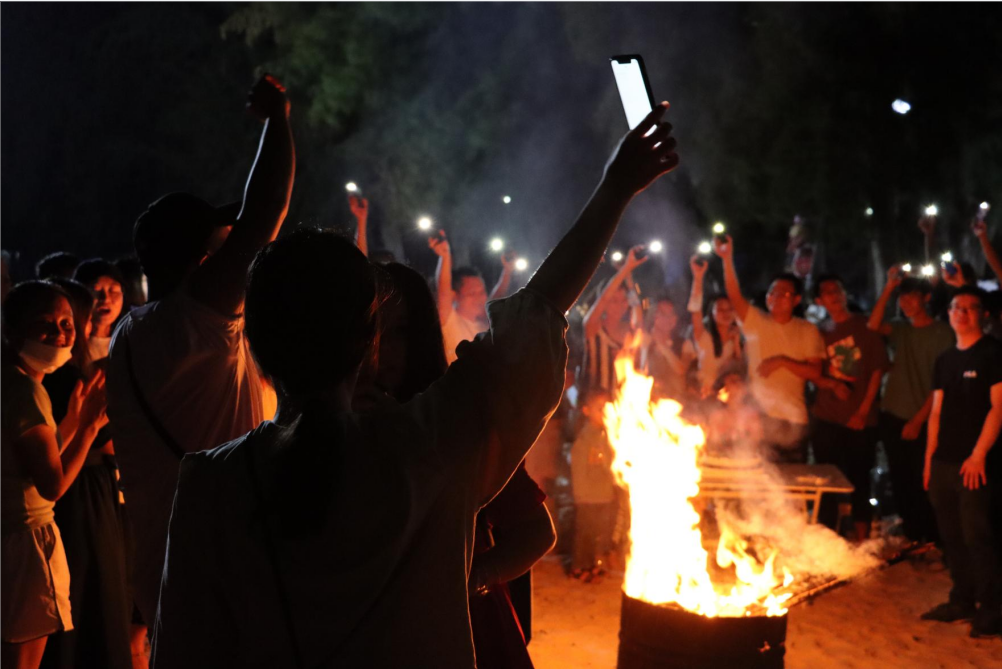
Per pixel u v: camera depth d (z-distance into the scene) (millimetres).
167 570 1434
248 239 2295
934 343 6840
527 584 2715
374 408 1487
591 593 5977
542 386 1489
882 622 5441
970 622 5309
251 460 1422
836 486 5938
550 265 1581
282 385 1469
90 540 3684
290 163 2367
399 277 2262
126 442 2350
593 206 1603
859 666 4785
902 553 4625
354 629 1361
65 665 3436
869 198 12031
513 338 1494
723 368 7152
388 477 1394
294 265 1438
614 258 7355
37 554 3168
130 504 2357
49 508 3277
